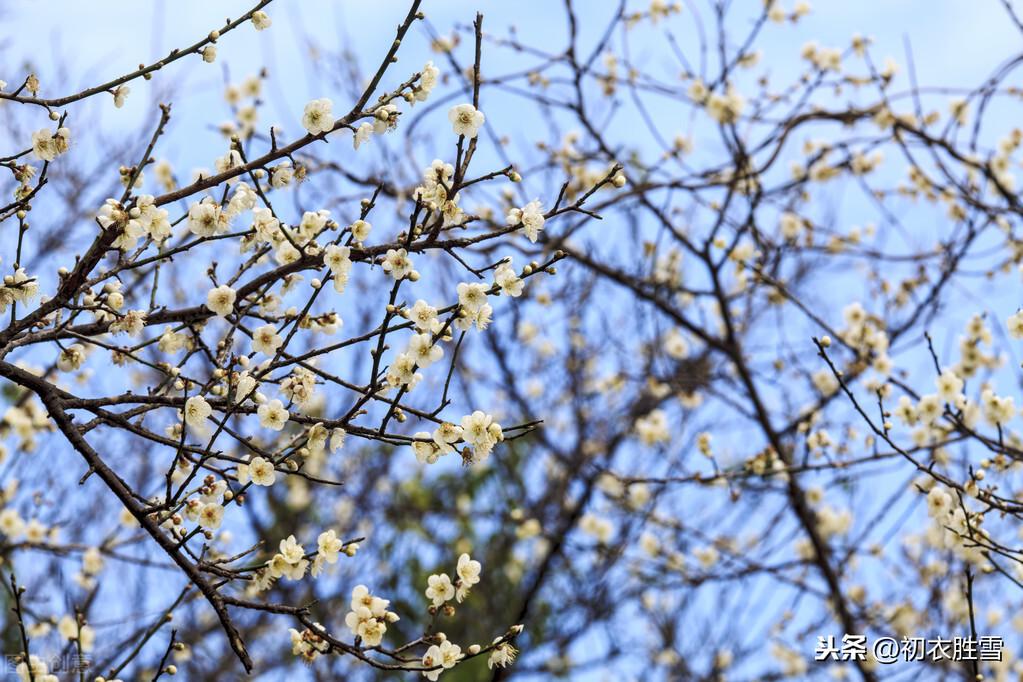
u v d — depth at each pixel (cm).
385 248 386
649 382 909
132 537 632
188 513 371
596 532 893
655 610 1008
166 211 386
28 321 379
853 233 911
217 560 374
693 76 810
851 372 774
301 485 1056
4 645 693
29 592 658
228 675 923
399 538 1225
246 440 375
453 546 1257
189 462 412
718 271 802
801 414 848
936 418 574
